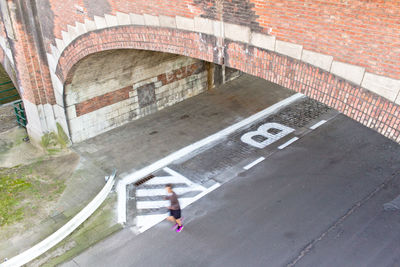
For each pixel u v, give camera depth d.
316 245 10.24
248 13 8.42
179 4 9.60
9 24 13.65
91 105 15.31
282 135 15.48
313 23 7.43
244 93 19.11
